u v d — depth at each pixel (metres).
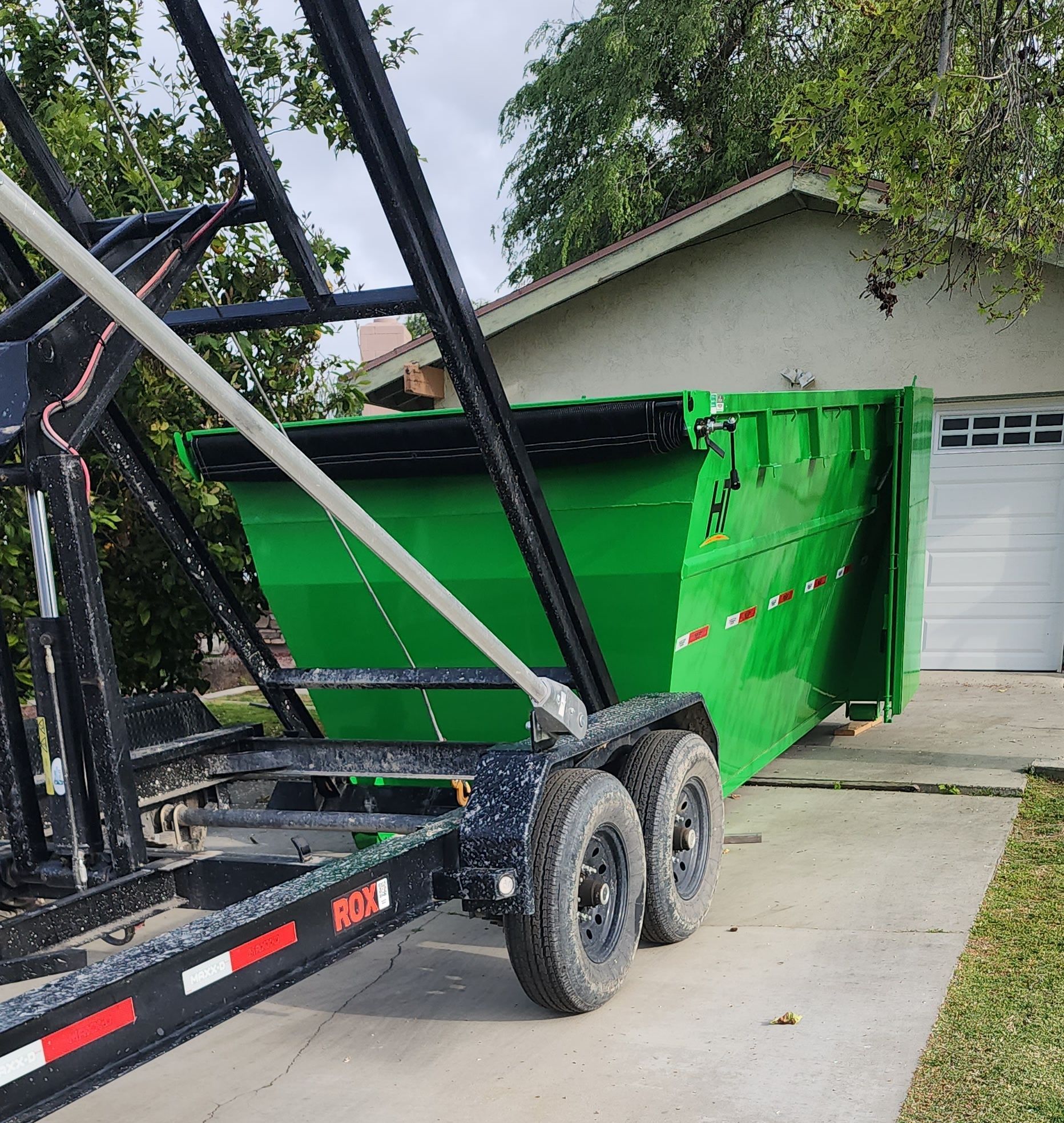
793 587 6.03
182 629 6.62
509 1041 3.72
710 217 9.78
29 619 3.32
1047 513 9.98
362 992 4.21
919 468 7.58
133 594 6.35
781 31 16.64
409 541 4.96
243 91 6.77
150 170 6.34
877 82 6.05
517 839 3.51
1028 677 9.96
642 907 4.09
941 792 6.45
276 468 4.89
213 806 4.76
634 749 4.43
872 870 5.21
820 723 8.04
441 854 3.52
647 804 4.25
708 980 4.11
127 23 6.55
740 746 5.73
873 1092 3.23
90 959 4.47
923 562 8.06
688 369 10.57
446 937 4.76
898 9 5.90
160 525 4.83
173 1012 2.42
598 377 10.84
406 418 4.57
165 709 4.66
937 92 5.82
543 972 3.64
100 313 3.30
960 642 10.38
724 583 5.01
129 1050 2.31
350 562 5.10
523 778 3.64
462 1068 3.55
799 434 5.57
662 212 19.34
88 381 3.27
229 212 3.78
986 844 5.49
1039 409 9.84
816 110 6.30
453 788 4.80
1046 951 4.17
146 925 4.91
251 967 2.64
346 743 4.66
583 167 19.77
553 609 4.07
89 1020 2.21
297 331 6.83
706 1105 3.22
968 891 4.85
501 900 3.53
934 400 9.92
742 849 5.66
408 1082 3.48
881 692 7.71
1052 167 6.79
